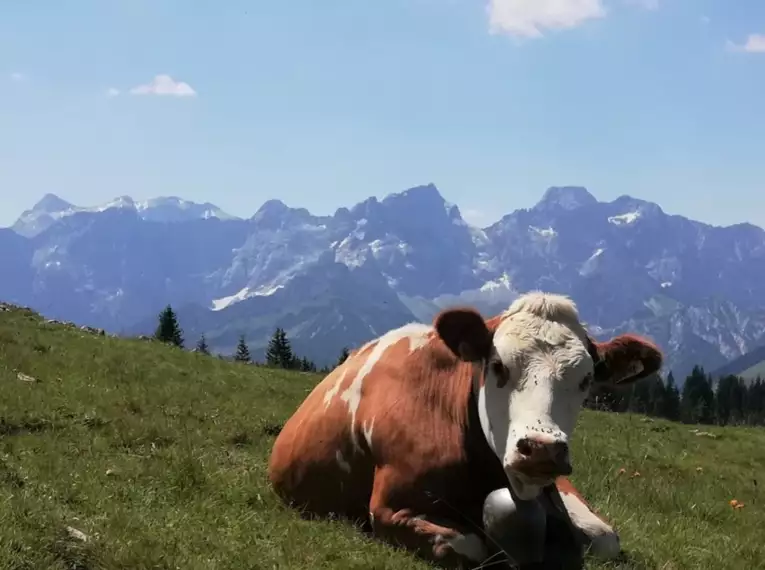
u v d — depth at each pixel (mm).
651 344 2768
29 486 2867
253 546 2598
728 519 4680
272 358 28969
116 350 7789
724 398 47438
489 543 2682
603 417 10391
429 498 2818
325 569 2510
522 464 2420
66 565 2244
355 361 3381
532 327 2648
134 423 4512
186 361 8258
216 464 3758
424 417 2936
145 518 2701
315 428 3283
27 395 4770
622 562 3010
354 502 3146
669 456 7688
